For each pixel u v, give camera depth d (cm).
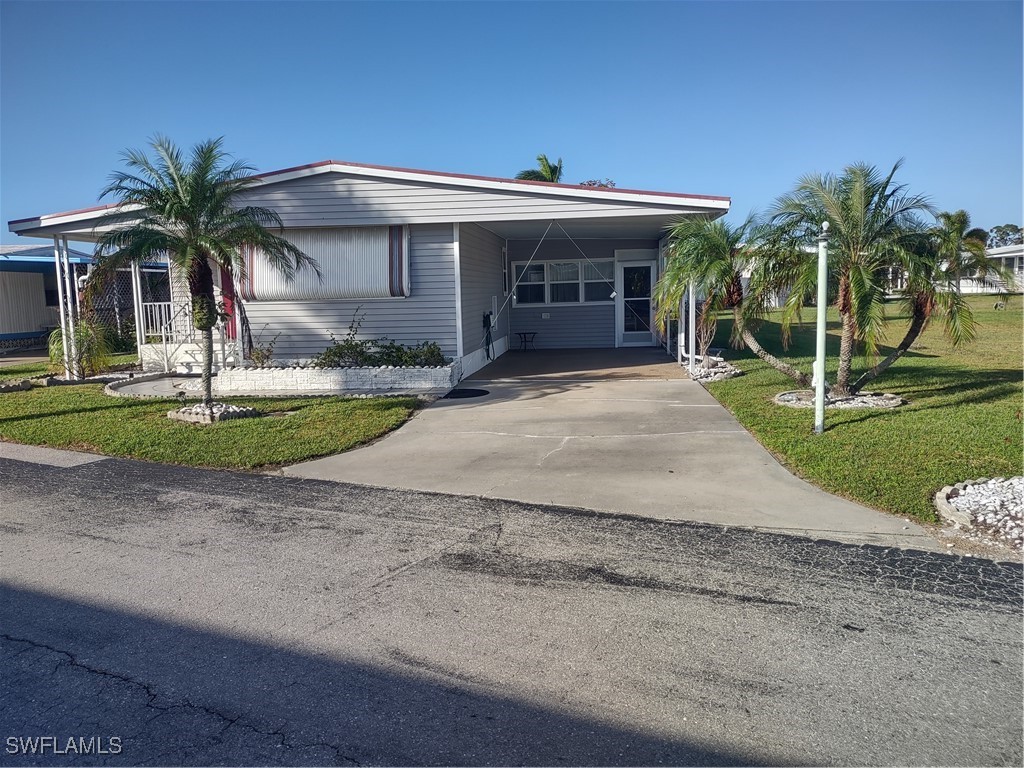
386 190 1336
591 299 1950
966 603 430
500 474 719
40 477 743
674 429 886
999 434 797
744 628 405
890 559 494
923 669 362
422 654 386
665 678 359
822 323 813
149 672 375
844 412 935
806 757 300
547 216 1299
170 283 1556
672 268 1077
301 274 1383
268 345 1446
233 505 642
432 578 479
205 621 427
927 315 958
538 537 548
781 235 963
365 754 308
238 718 334
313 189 1347
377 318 1415
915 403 1002
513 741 314
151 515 619
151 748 315
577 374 1415
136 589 473
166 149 930
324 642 400
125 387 1339
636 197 1262
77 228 1409
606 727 322
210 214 948
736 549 516
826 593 446
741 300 1073
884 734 314
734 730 318
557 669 369
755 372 1366
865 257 931
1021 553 498
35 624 428
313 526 584
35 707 346
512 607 436
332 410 1047
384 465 766
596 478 695
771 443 788
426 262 1390
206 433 908
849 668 364
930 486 625
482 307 1616
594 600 443
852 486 630
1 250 2603
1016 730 314
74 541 561
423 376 1255
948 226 922
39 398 1222
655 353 1773
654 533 551
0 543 559
